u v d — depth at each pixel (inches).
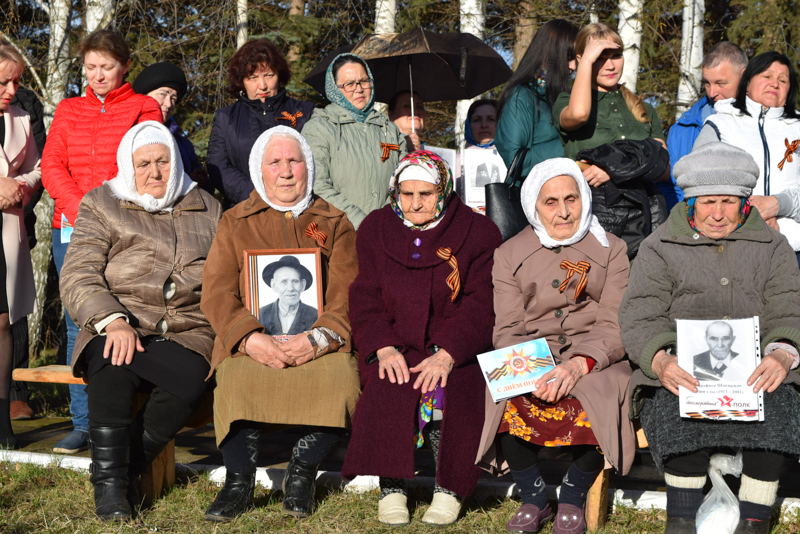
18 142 179.9
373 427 122.2
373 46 219.1
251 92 187.3
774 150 145.9
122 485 125.6
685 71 376.5
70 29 361.4
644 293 117.7
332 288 137.2
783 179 145.9
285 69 188.7
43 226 395.9
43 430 188.9
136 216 138.3
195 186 146.3
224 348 130.8
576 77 151.9
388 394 123.8
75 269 133.8
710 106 172.2
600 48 150.3
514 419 120.9
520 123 160.6
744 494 110.3
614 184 146.0
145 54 345.1
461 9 318.7
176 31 341.4
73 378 151.3
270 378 126.0
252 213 139.4
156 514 128.6
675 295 117.1
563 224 125.6
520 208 154.0
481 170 195.3
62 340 398.3
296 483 128.6
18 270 174.9
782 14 500.4
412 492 140.1
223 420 125.5
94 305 128.0
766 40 488.1
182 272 137.7
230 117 185.3
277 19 461.7
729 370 106.7
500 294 130.6
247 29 378.6
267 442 181.2
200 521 125.9
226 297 132.9
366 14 398.6
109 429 124.4
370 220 139.1
